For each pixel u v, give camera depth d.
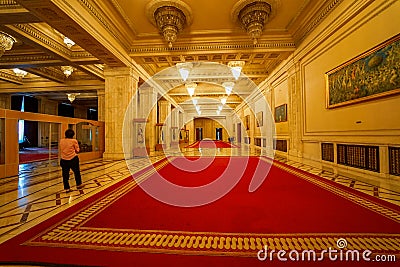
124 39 8.89
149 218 3.08
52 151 9.20
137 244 2.38
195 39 9.03
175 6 7.05
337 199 3.85
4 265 2.03
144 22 8.04
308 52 7.93
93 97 20.00
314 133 7.68
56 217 3.13
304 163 8.41
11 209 3.49
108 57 8.59
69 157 4.71
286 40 8.98
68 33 6.60
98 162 9.13
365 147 5.25
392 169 4.50
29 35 7.97
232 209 3.41
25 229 2.75
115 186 4.96
